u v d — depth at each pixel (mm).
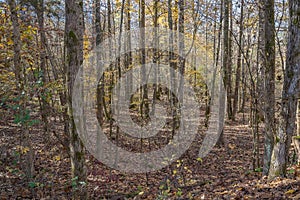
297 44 4035
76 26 4496
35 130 8945
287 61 4180
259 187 4359
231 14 10500
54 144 7695
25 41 6094
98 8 8555
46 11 7266
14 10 5363
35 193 5184
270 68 5207
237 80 14828
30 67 6168
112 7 10891
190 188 5641
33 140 8039
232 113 15477
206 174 6980
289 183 4113
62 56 7125
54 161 7008
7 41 5867
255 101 6398
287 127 4355
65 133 6355
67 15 4449
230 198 4160
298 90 4211
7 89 5434
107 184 6332
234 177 6207
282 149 4445
